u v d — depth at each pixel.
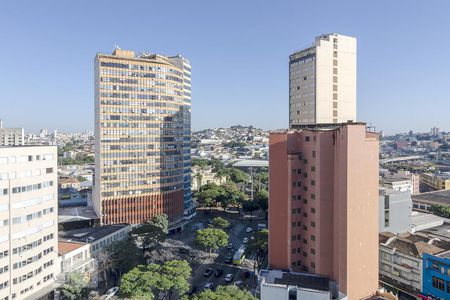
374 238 87.44
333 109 132.00
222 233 121.00
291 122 142.12
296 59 139.25
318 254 88.62
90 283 96.94
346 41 134.25
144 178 157.62
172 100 165.12
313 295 77.75
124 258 102.75
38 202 90.25
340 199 82.56
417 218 136.75
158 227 124.94
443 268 85.81
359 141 82.69
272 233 95.94
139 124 155.75
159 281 78.25
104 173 149.38
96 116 156.12
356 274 83.50
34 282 88.38
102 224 149.12
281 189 94.19
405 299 94.62
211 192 195.50
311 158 90.94
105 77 148.00
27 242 86.75
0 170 80.88
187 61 181.00
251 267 115.94
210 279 106.12
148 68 156.75
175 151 167.62
